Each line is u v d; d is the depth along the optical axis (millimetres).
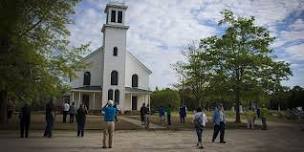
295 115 47406
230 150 15828
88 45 29406
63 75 26734
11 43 23016
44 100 27625
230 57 34062
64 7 25422
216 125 18906
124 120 37844
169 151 15141
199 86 42438
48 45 26297
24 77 23938
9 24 20719
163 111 31859
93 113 53594
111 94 56094
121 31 57438
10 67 22812
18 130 23922
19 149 14797
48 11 24562
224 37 35156
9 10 19984
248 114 30906
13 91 24766
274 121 43250
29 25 24594
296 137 22531
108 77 56250
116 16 57281
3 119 26875
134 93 57750
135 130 26750
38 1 23484
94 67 58031
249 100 35188
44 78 25031
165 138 21047
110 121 15680
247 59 33000
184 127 29016
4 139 18766
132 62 59781
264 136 23172
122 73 56875
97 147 15938
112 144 17344
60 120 35375
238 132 26562
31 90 24609
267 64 33531
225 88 34219
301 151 15812
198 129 16531
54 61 26344
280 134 24812
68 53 27281
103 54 57406
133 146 16672
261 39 34719
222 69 34844
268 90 33844
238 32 35000
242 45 34906
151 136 22281
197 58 40406
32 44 24781
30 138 19422
